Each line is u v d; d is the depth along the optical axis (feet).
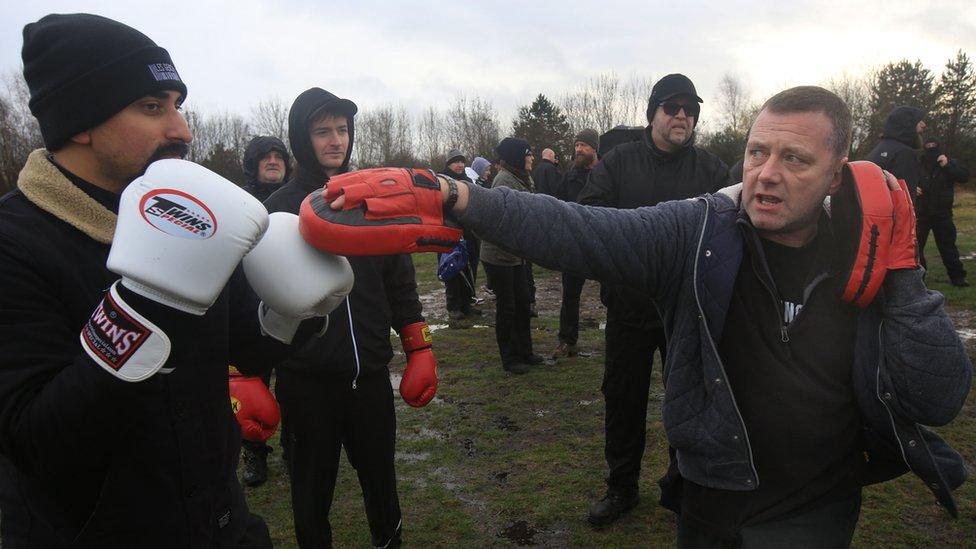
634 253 5.05
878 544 8.89
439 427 13.52
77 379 3.49
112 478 4.03
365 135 153.58
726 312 4.98
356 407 7.80
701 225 5.12
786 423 4.98
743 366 5.07
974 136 114.62
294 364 7.33
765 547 5.06
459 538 9.53
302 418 7.55
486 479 11.25
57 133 4.05
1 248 3.71
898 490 10.28
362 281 7.64
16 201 3.96
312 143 7.95
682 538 5.60
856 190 4.51
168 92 4.29
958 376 4.50
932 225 23.93
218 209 3.71
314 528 7.66
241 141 158.10
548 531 9.62
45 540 4.01
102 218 4.10
